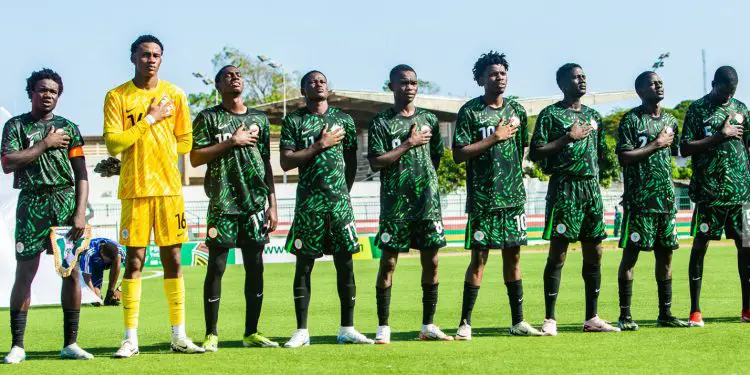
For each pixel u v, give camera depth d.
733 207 8.23
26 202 6.71
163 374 5.78
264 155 7.34
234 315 9.94
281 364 6.10
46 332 8.55
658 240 7.96
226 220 7.06
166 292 6.91
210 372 5.82
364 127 45.00
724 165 8.29
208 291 6.98
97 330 8.67
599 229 7.75
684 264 17.89
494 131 7.49
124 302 6.75
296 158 7.22
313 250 7.24
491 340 7.28
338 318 9.40
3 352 7.16
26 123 6.78
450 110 42.31
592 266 7.81
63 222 6.76
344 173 7.45
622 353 6.32
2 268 11.30
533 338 7.34
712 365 5.77
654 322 8.45
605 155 8.15
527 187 34.25
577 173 7.69
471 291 7.42
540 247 29.70
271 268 20.31
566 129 7.74
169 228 6.82
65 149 6.81
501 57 7.63
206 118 7.18
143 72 6.84
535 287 13.07
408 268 18.59
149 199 6.79
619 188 38.81
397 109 7.53
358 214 31.08
